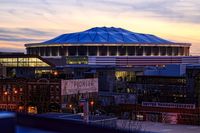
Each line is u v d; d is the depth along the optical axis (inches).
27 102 4682.6
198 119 4165.8
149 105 4490.7
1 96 4788.4
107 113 4601.4
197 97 4761.3
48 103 4562.0
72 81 4554.6
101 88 6018.7
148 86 5497.1
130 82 5831.7
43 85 4621.1
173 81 5241.1
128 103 4825.3
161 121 4389.8
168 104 4384.8
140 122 4229.8
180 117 4269.2
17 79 4795.8
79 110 4291.3
